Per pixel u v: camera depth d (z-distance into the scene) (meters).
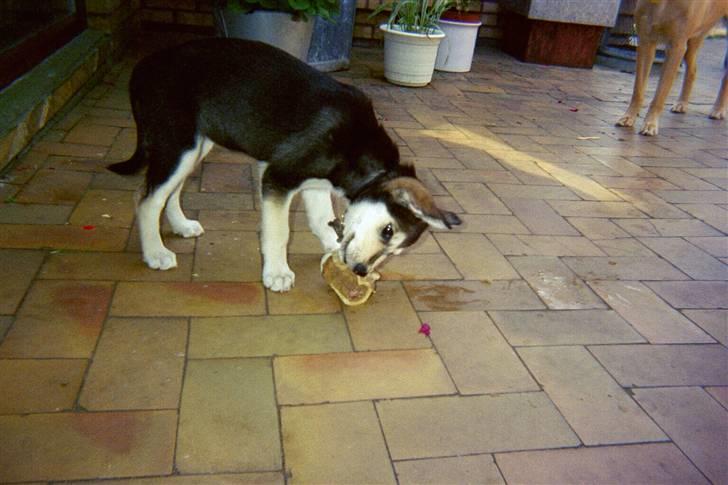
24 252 2.45
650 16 4.99
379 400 1.91
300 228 3.03
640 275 2.89
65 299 2.20
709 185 4.17
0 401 1.72
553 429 1.87
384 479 1.63
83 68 4.31
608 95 6.54
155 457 1.61
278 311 2.31
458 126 4.90
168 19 6.78
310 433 1.75
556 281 2.76
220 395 1.85
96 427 1.68
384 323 2.31
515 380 2.07
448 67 6.79
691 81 6.00
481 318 2.41
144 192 2.41
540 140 4.79
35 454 1.57
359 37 7.63
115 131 3.84
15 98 3.43
